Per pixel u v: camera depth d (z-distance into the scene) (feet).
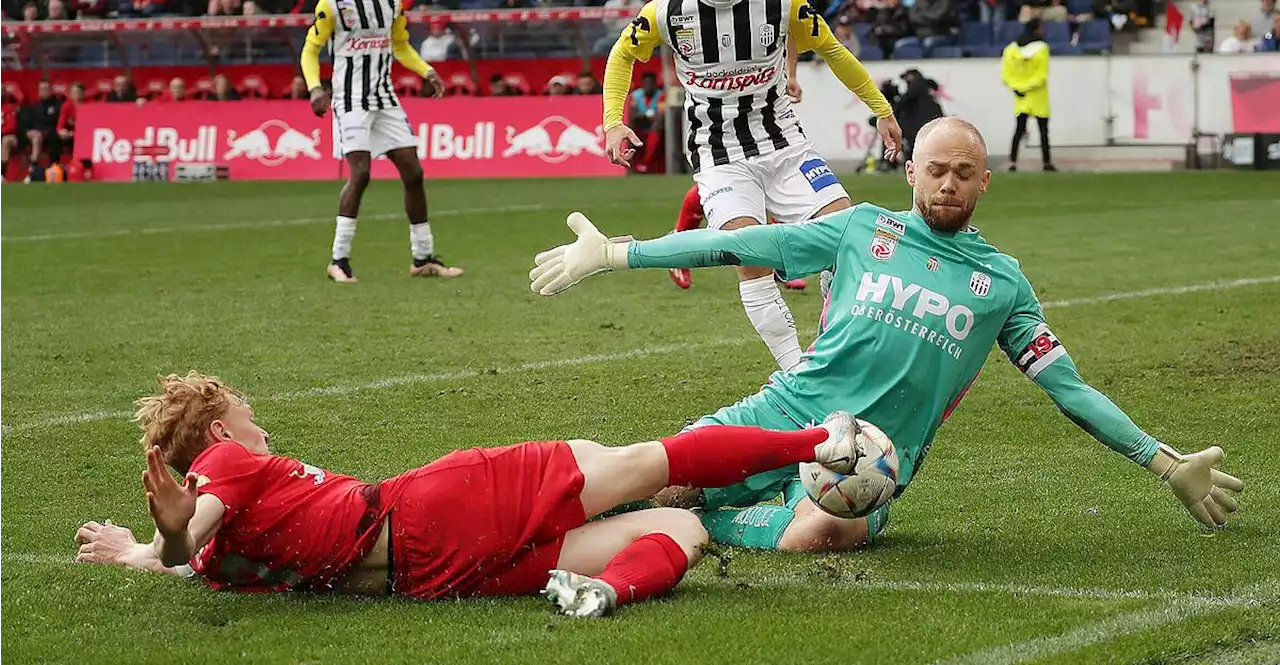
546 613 40.45
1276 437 64.08
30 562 46.57
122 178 246.68
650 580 41.19
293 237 150.20
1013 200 181.16
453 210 177.99
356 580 42.19
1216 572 44.60
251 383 76.84
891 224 47.62
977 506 53.72
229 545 41.73
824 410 47.19
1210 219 155.43
